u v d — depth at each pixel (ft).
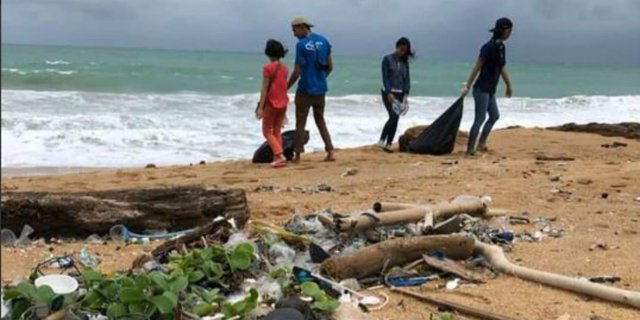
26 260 15.99
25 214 17.85
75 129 51.98
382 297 13.79
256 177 29.81
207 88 110.32
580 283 14.03
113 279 12.51
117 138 49.34
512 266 15.31
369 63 212.02
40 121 54.34
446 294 14.03
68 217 18.07
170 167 34.45
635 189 25.57
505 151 39.42
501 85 153.07
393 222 17.60
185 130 54.34
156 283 11.96
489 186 26.23
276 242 15.87
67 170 37.96
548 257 16.70
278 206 22.44
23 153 42.70
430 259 15.34
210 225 16.58
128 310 11.40
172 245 15.65
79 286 12.73
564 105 92.38
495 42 35.04
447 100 95.55
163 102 76.02
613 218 20.97
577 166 31.60
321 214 18.44
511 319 12.44
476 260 16.03
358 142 52.80
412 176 29.19
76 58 170.09
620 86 168.14
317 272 14.61
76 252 16.90
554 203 23.26
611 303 13.52
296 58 32.40
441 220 18.70
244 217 19.44
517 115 79.10
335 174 30.17
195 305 12.36
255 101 78.59
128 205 18.52
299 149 33.65
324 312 12.26
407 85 38.42
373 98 89.04
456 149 40.11
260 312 12.04
